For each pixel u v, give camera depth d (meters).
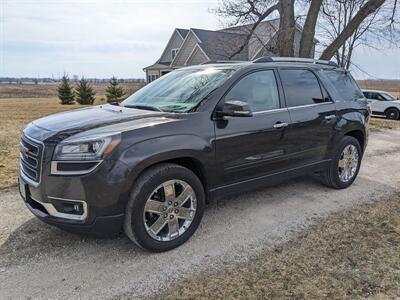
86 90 34.81
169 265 3.09
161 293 2.71
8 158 6.65
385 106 19.80
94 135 2.94
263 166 4.03
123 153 2.93
